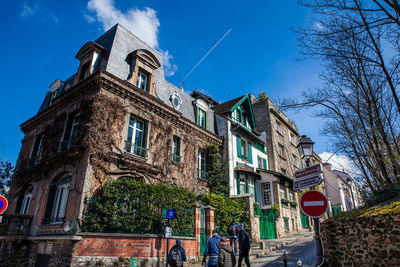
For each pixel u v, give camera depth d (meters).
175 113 15.88
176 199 11.80
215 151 18.42
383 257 6.31
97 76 12.34
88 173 10.80
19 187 14.70
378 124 9.62
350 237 7.23
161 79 16.73
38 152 15.25
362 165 11.05
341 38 8.99
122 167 12.23
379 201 9.50
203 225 12.96
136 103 13.85
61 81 16.89
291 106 11.18
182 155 16.05
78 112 13.27
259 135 24.94
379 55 8.80
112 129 12.20
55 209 12.00
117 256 9.45
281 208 20.25
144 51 15.02
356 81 10.19
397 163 8.83
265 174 21.45
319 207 6.25
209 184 17.64
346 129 10.97
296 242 15.41
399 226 6.13
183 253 8.55
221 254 7.79
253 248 13.38
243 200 16.72
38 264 10.65
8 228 11.78
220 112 21.83
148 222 10.55
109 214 10.09
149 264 9.89
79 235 9.21
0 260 11.22
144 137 13.96
